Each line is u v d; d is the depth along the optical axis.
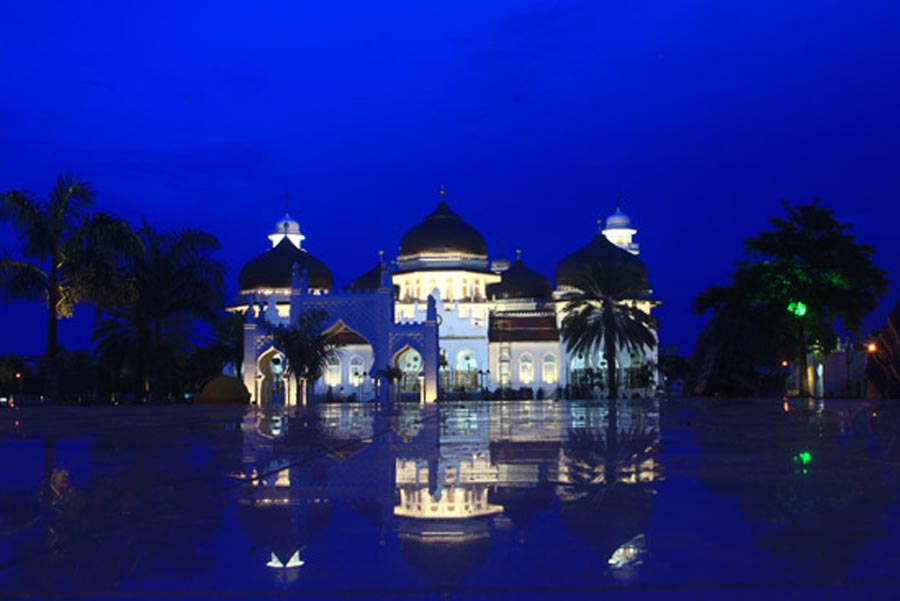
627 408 28.52
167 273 47.59
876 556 3.82
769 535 4.32
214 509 5.35
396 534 4.46
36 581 3.54
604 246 100.44
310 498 5.80
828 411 22.14
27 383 91.69
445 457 8.91
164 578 3.58
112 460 8.78
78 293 41.88
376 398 60.34
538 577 3.54
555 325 96.81
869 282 59.19
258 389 63.38
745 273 59.34
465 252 101.62
